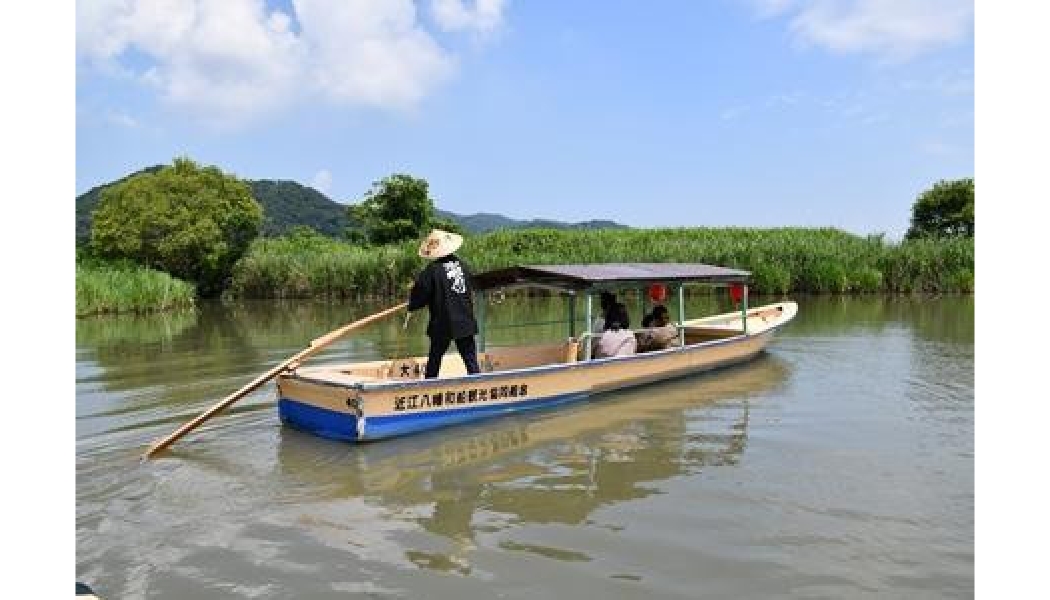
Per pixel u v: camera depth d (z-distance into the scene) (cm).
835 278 2586
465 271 930
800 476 671
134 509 606
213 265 3244
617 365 1034
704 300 2441
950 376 1112
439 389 846
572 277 1015
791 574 480
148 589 471
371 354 1409
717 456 735
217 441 804
